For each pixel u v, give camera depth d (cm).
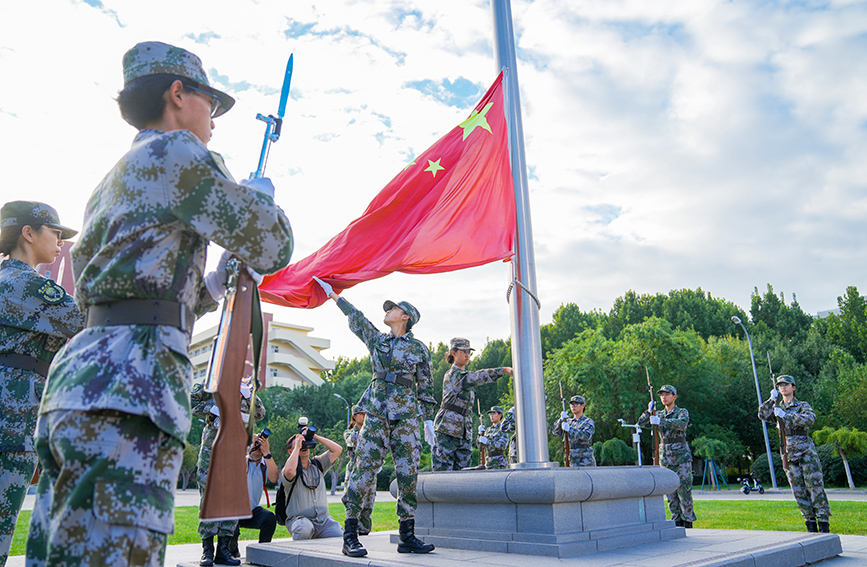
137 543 177
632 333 4609
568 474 539
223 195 209
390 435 586
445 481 612
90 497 177
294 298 752
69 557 174
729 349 4825
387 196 782
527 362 672
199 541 988
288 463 788
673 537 650
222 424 216
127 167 209
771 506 1581
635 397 4350
